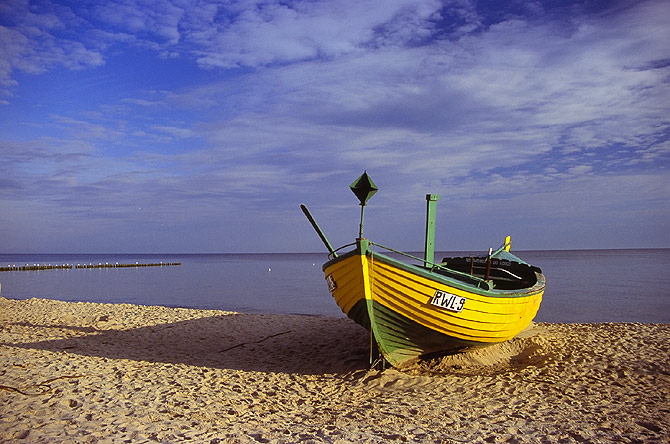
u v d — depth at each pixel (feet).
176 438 17.49
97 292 116.67
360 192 25.90
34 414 18.92
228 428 19.20
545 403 22.47
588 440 17.94
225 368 31.40
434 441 18.02
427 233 34.81
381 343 27.78
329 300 97.50
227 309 82.28
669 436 18.17
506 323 30.60
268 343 40.63
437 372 29.55
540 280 35.40
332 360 33.88
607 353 31.07
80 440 16.53
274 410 22.26
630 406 21.68
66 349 35.32
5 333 41.73
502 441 18.06
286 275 198.39
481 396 23.80
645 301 88.12
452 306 26.84
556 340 36.11
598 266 234.17
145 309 59.52
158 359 33.55
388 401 23.40
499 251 37.88
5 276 187.11
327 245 29.37
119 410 20.21
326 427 19.67
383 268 25.38
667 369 27.20
